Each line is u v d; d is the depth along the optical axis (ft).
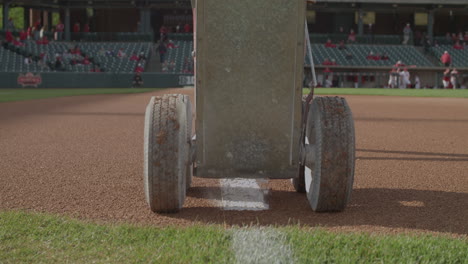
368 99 73.92
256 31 12.53
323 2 153.28
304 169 15.55
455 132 33.14
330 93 88.17
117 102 62.85
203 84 12.87
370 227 12.30
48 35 147.64
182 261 9.41
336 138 12.82
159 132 12.60
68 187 16.48
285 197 15.64
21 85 112.47
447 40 153.17
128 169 19.76
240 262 9.40
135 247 10.23
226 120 13.10
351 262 9.45
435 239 10.98
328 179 12.91
